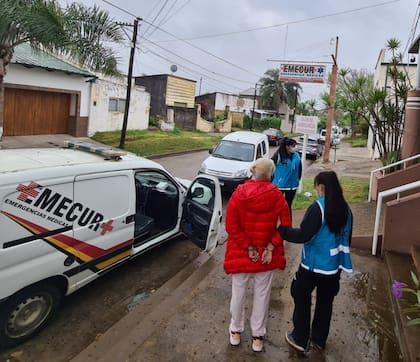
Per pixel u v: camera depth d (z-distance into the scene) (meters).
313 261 3.10
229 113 39.38
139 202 6.30
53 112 18.59
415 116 8.70
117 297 4.72
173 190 6.14
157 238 5.67
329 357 3.34
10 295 3.48
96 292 4.82
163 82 31.08
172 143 21.38
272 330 3.72
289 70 14.20
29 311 3.74
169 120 30.69
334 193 3.01
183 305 4.18
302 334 3.31
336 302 4.23
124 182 4.73
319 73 13.84
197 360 3.27
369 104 9.78
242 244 3.22
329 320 3.35
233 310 3.41
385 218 5.39
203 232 5.28
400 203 5.30
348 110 10.23
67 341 3.82
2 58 9.92
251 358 3.31
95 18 10.57
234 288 3.38
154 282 5.15
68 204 3.97
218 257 5.91
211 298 4.36
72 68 18.27
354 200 9.04
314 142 22.06
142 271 5.45
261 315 3.35
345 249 3.12
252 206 3.12
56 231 3.87
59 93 18.64
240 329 3.46
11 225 3.47
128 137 21.05
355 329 3.74
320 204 3.03
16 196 3.51
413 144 8.79
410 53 13.28
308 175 14.09
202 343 3.50
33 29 9.15
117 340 3.75
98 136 20.20
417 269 4.63
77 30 10.45
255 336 3.37
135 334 3.73
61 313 4.30
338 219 2.98
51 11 9.55
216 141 26.64
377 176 8.84
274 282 4.76
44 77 17.34
